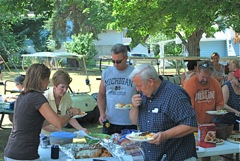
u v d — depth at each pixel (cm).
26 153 314
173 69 2495
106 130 459
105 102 477
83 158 337
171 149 316
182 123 303
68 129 827
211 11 906
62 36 3009
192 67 728
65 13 2908
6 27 2669
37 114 316
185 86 444
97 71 2577
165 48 3294
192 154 322
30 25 3181
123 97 448
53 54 1189
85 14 2883
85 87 1736
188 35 1727
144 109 327
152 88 311
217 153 383
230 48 3020
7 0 870
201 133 392
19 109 317
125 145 358
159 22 1059
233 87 484
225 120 475
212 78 456
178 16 891
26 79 322
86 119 916
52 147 353
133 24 1111
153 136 300
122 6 1146
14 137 318
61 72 407
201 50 3125
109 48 3650
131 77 316
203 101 443
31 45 3284
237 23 1464
